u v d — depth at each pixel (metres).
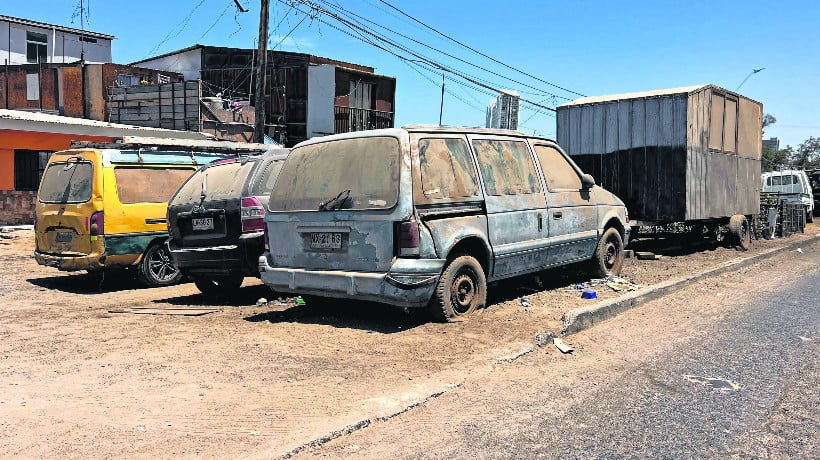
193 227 7.84
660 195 12.07
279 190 6.57
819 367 5.15
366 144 6.05
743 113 14.39
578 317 6.25
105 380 4.55
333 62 34.12
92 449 3.40
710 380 4.82
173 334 5.94
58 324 6.48
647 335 6.16
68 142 18.05
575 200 7.93
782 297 8.26
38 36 34.12
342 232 5.96
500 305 6.93
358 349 5.30
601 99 13.06
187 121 23.12
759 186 15.52
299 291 6.28
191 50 30.61
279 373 4.69
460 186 6.26
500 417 4.02
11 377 4.63
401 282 5.57
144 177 9.28
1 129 16.59
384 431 3.77
